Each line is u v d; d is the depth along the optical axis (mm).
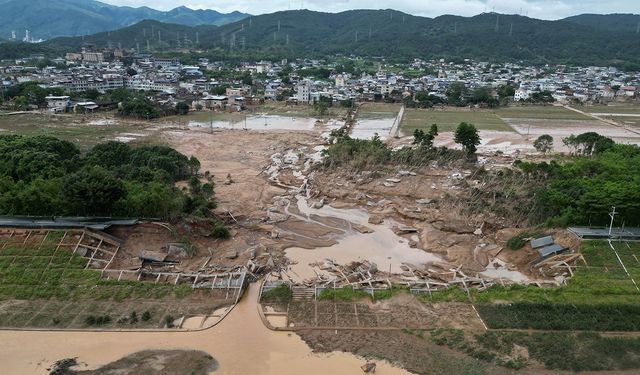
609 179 86125
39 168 89562
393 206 96438
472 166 119875
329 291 61531
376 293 61344
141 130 175125
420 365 48438
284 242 80688
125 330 53812
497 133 180125
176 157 115812
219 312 57969
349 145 130375
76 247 66250
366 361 49094
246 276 66062
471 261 73688
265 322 55531
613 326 54438
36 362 48250
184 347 51094
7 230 67750
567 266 66562
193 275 65250
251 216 91000
